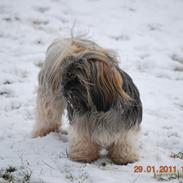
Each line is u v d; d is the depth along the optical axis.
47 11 13.93
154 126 7.40
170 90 9.18
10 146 6.39
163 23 13.79
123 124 5.53
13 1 14.41
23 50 10.86
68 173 5.51
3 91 8.64
